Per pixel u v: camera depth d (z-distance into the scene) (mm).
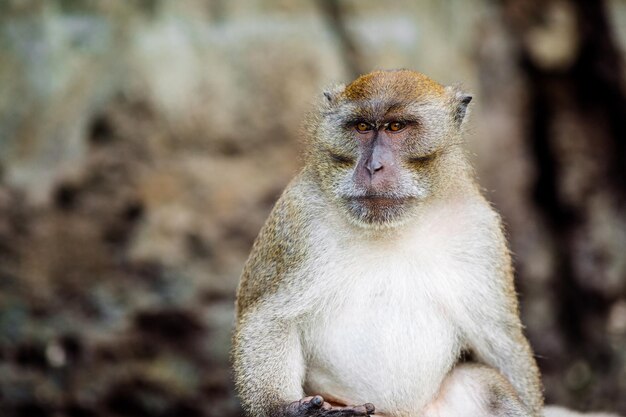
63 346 15453
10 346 15328
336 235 9312
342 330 9266
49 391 15258
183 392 15430
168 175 16250
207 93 16562
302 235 9445
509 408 9438
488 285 9469
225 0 17062
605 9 17906
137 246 15898
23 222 15797
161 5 16797
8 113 16172
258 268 9898
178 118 16406
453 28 18156
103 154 16234
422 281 9195
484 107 18062
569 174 18141
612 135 18203
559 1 18375
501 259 9594
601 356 17016
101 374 15391
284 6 17188
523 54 18484
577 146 18250
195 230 16031
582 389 16891
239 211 16219
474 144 17562
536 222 18094
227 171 16406
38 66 16406
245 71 16750
